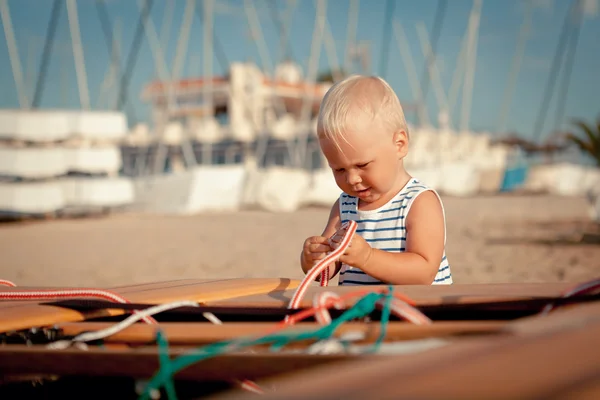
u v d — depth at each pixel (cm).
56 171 1791
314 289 168
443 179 3152
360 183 219
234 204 2273
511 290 146
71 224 1744
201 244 1215
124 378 150
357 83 219
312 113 3988
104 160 1867
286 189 2253
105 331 121
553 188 3425
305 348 105
